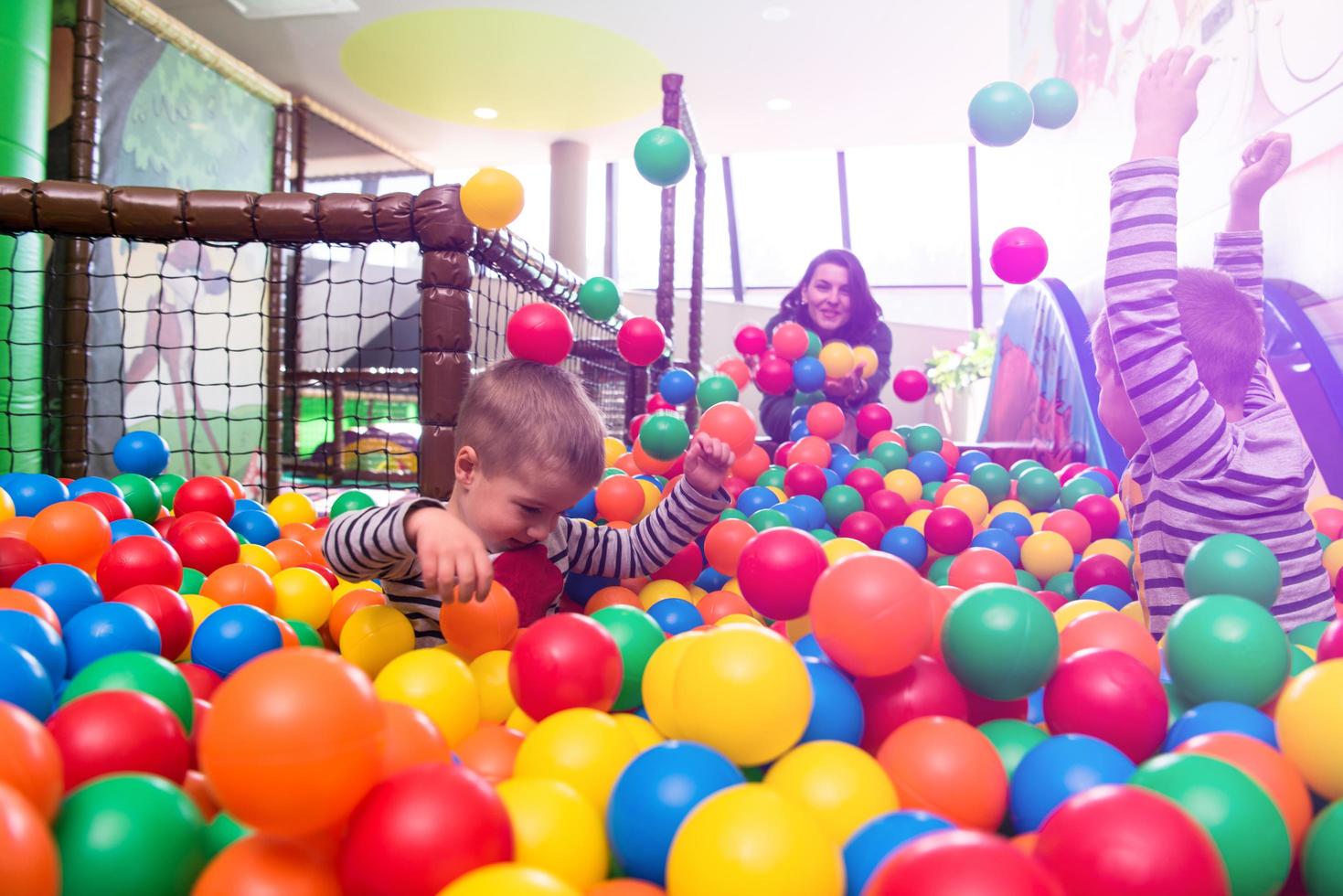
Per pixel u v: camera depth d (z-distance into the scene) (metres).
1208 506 1.45
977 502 2.41
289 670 0.65
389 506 1.25
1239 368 1.53
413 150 8.30
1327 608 1.44
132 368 4.62
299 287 6.27
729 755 0.83
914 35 6.11
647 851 0.72
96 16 3.45
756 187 8.98
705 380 2.55
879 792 0.78
